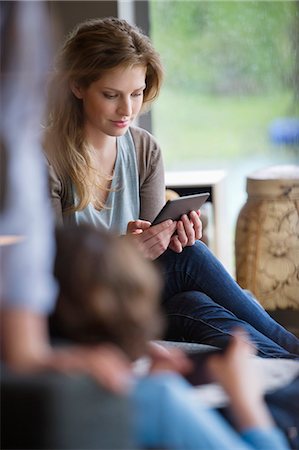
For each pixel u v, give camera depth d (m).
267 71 7.72
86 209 3.56
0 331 1.84
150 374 2.15
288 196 4.98
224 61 7.75
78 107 3.55
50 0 5.51
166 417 1.88
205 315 3.35
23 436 1.73
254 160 7.93
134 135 3.78
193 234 3.49
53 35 2.06
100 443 1.75
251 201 5.05
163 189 3.86
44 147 3.51
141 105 3.63
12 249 1.88
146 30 6.33
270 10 7.49
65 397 1.71
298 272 4.95
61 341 1.98
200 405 2.07
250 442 1.98
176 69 7.77
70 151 3.51
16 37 1.99
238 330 3.27
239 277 5.05
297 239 4.96
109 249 2.00
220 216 5.36
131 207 3.72
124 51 3.43
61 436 1.72
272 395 2.44
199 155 8.03
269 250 4.98
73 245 2.00
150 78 3.64
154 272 2.04
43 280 1.90
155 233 3.42
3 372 1.79
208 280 3.48
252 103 7.89
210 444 1.90
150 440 1.89
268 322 3.47
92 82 3.47
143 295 2.00
